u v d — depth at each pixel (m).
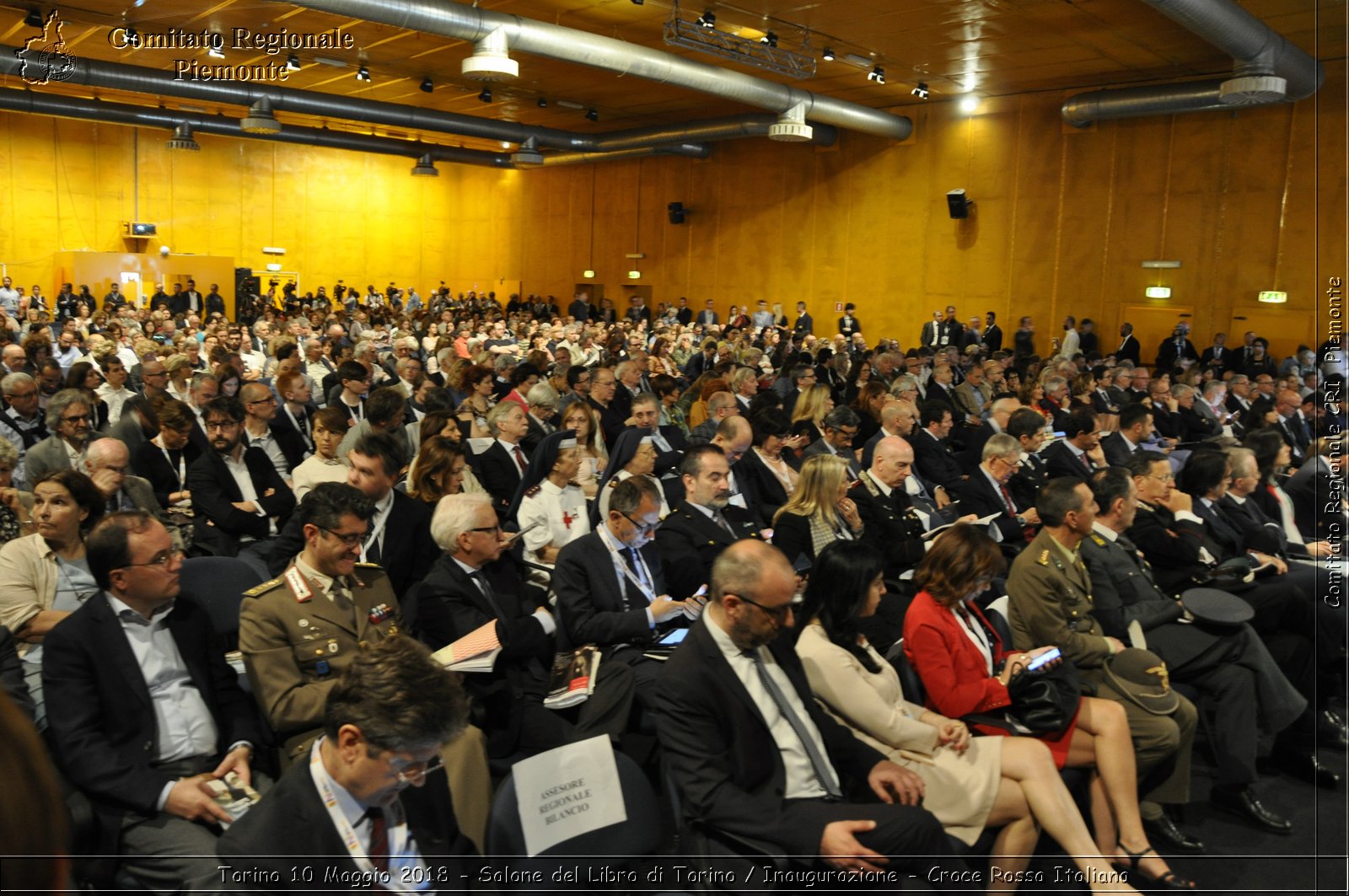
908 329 20.59
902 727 2.97
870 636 4.24
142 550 2.71
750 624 2.64
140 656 2.78
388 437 4.10
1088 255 17.98
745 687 2.70
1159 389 9.92
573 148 23.28
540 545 4.93
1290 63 12.16
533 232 29.47
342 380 7.65
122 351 12.11
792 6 12.77
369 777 1.94
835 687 3.02
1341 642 4.14
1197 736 4.09
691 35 13.41
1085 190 17.92
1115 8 12.47
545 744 3.38
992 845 2.97
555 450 5.68
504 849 2.33
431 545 4.28
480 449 6.40
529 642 3.43
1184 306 16.86
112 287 23.66
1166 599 4.06
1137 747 3.35
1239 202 16.20
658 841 2.48
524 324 20.64
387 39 16.08
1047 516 3.71
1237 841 3.46
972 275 19.52
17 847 0.67
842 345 16.94
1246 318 16.20
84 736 2.59
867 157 21.03
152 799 2.54
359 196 29.88
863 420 8.99
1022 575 3.71
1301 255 15.63
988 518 5.49
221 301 24.86
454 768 2.76
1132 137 17.28
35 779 0.70
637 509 3.90
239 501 5.27
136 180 25.98
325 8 10.84
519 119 24.20
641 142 22.14
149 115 21.77
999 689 3.21
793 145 22.41
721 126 20.31
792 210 22.59
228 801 2.62
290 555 4.12
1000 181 19.00
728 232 24.06
